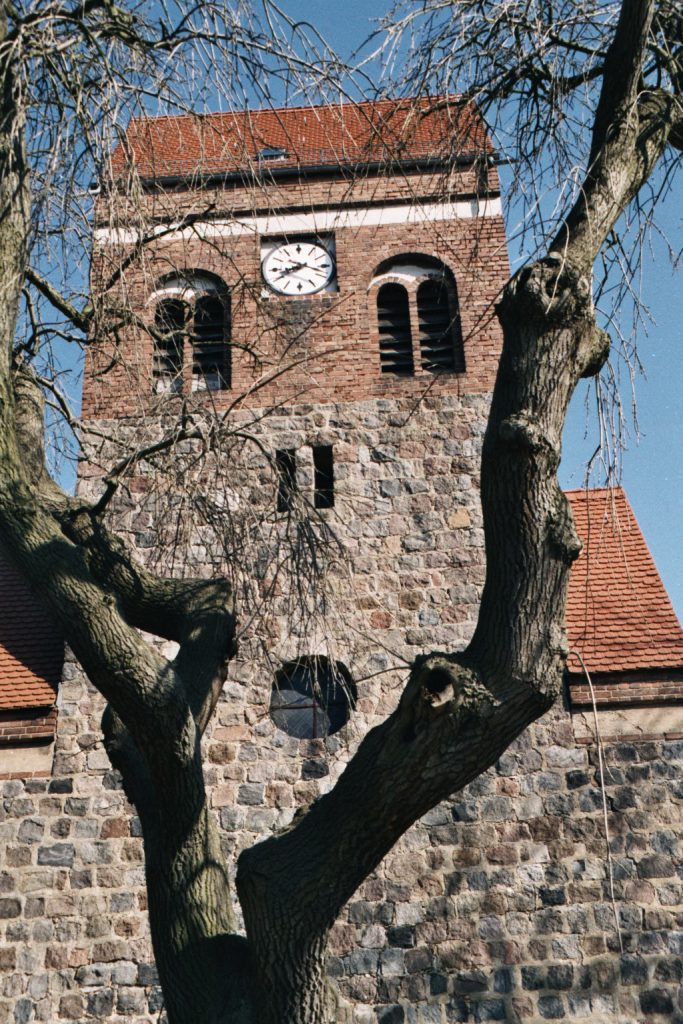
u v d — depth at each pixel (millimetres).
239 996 6547
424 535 15430
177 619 8398
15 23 8188
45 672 14805
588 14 7391
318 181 18594
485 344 17062
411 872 12922
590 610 15086
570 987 12203
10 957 12641
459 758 6176
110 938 12727
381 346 17547
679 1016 11992
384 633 14695
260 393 16766
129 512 15602
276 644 14422
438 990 12273
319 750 13891
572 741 13578
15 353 8883
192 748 7023
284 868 6375
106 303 8789
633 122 7336
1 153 7988
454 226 18000
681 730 13594
